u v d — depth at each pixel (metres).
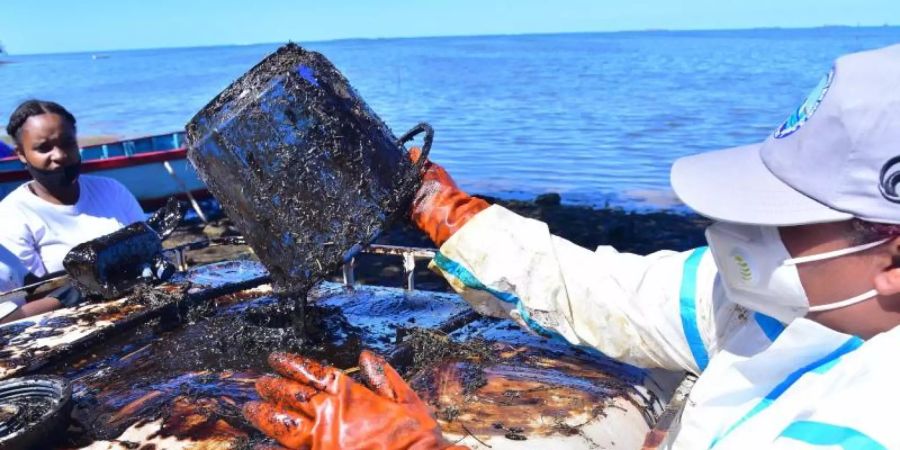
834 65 1.11
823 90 1.11
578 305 1.95
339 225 2.04
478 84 36.34
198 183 9.13
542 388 2.20
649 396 2.25
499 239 2.00
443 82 38.19
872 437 0.96
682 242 7.73
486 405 2.09
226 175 2.07
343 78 2.13
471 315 2.91
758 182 1.19
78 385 2.38
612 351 1.96
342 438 1.41
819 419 1.03
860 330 1.18
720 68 48.78
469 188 11.33
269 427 1.49
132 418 2.12
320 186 2.01
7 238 3.75
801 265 1.16
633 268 1.95
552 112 22.17
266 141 1.99
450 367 2.37
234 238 3.74
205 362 2.53
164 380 2.39
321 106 1.99
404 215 2.15
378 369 1.59
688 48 113.12
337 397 1.46
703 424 1.41
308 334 2.65
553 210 9.34
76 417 2.14
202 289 3.22
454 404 2.10
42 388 2.07
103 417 2.13
